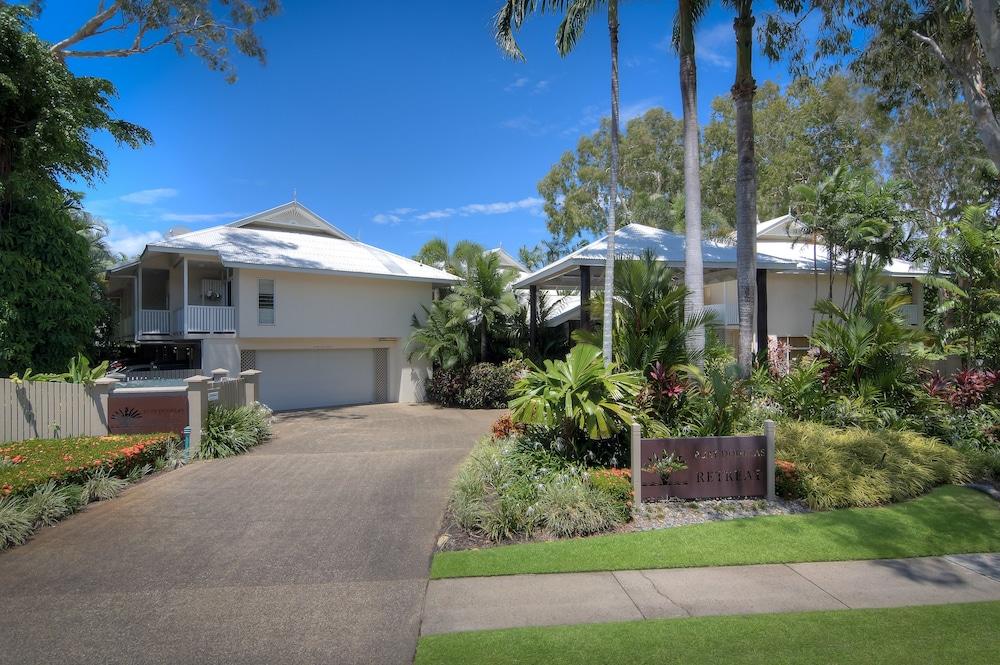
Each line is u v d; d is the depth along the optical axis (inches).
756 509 285.3
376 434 556.7
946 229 735.7
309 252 888.3
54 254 571.2
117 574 212.1
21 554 231.5
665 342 372.2
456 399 834.2
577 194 1470.2
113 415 422.6
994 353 581.6
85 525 266.5
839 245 743.1
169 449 398.6
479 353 872.9
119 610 184.1
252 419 498.9
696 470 292.8
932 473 332.5
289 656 157.5
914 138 899.4
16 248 550.9
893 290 550.3
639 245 759.7
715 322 442.9
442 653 156.9
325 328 844.0
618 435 333.4
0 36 492.1
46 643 163.9
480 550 233.5
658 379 364.5
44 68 521.0
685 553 229.5
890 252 730.2
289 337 815.1
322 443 499.2
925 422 440.5
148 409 426.3
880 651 155.5
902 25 550.9
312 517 277.7
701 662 150.6
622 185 1438.2
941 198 948.0
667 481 290.5
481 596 194.2
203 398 434.6
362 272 844.6
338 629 172.1
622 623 173.3
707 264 719.7
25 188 531.8
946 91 623.2
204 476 362.3
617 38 410.0
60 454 332.8
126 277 890.1
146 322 804.0
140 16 694.5
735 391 382.9
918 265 768.3
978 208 684.1
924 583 205.2
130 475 346.9
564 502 259.8
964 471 342.0
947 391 477.1
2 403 392.8
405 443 497.4
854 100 937.5
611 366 336.8
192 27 719.7
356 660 155.4
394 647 162.1
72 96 553.3
